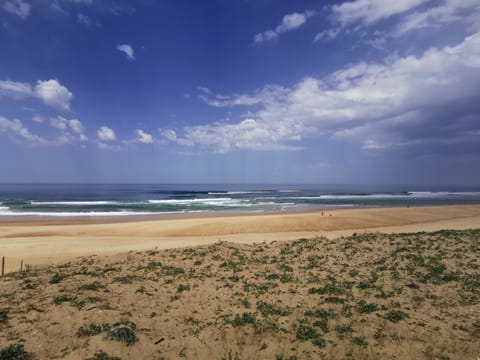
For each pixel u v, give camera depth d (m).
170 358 5.16
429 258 11.05
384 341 5.70
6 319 5.98
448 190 132.50
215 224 26.27
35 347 5.14
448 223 29.02
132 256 12.21
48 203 49.47
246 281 9.19
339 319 6.63
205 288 8.60
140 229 24.52
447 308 7.09
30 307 6.56
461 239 14.02
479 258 10.90
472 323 6.32
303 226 26.22
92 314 6.40
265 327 6.31
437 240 13.98
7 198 61.00
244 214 36.88
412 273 9.64
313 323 6.45
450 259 10.91
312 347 5.55
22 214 35.66
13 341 5.24
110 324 6.02
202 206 48.00
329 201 60.38
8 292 7.65
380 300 7.64
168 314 6.87
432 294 7.93
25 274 9.66
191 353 5.36
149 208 44.31
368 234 16.50
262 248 13.54
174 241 19.73
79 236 21.66
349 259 11.51
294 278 9.52
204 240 20.12
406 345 5.55
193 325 6.41
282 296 8.07
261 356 5.30
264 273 9.98
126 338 5.43
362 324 6.38
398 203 56.06
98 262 11.56
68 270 10.34
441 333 5.96
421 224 28.72
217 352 5.42
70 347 5.19
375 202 58.19
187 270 10.28
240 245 14.23
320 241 15.05
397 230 24.69
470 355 5.21
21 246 17.58
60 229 24.31
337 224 27.30
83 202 52.66
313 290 8.35
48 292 7.63
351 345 5.57
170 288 8.57
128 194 81.50
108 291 7.90
